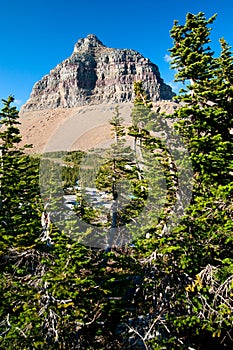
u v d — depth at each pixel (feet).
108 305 46.26
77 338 43.60
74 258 43.52
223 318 43.04
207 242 48.55
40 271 48.47
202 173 50.47
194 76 57.26
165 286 49.01
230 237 45.39
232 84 60.80
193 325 45.70
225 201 46.01
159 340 45.68
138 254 54.70
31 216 61.21
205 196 49.80
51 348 40.75
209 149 51.44
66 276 42.09
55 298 43.39
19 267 51.65
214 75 59.72
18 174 63.98
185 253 46.73
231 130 55.98
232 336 55.77
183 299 46.73
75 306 43.09
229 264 46.68
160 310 47.32
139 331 49.03
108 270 53.88
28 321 40.65
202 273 46.01
